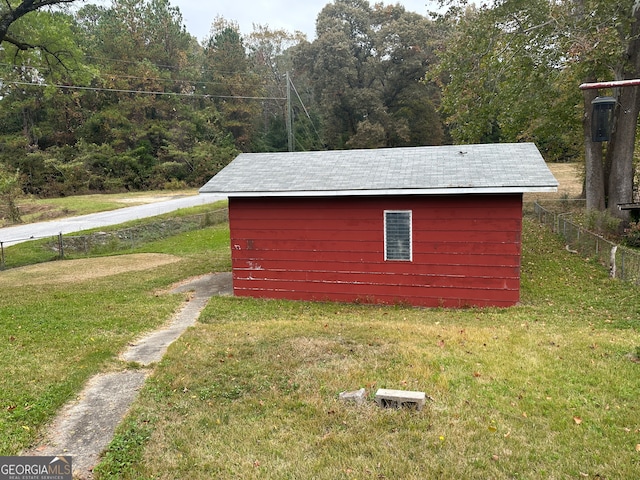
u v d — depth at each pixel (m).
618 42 15.55
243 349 7.41
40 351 7.58
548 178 10.20
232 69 55.19
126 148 47.78
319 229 12.12
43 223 27.06
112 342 8.03
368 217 11.70
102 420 5.35
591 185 20.58
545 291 11.76
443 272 11.31
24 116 46.56
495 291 10.98
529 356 6.89
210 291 13.20
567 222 17.61
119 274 15.35
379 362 6.62
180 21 58.72
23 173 41.19
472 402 5.46
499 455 4.49
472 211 10.92
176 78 53.31
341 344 7.45
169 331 9.10
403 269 11.61
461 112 20.20
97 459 4.61
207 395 5.88
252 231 12.58
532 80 18.64
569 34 16.72
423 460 4.43
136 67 49.28
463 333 8.17
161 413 5.46
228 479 4.28
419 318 10.08
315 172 12.47
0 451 4.67
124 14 51.38
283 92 63.06
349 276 12.03
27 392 5.94
